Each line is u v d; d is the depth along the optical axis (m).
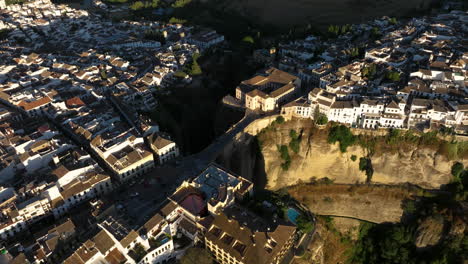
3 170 185.25
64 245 150.88
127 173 192.38
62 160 196.25
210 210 162.12
